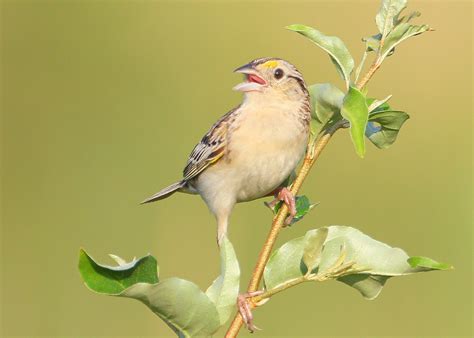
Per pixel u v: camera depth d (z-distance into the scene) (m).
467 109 18.02
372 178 16.28
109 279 4.58
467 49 18.42
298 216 5.71
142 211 15.54
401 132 17.77
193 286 4.67
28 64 18.38
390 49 5.54
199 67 18.33
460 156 17.20
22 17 18.67
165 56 18.41
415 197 16.36
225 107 17.50
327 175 16.22
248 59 18.61
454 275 15.09
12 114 17.45
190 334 4.81
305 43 18.91
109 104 17.56
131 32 18.61
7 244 15.55
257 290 5.30
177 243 15.02
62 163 16.72
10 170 16.64
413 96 18.31
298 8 19.12
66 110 17.53
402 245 15.91
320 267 5.12
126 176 16.42
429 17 18.77
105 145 16.94
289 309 13.27
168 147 16.81
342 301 13.27
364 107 5.09
